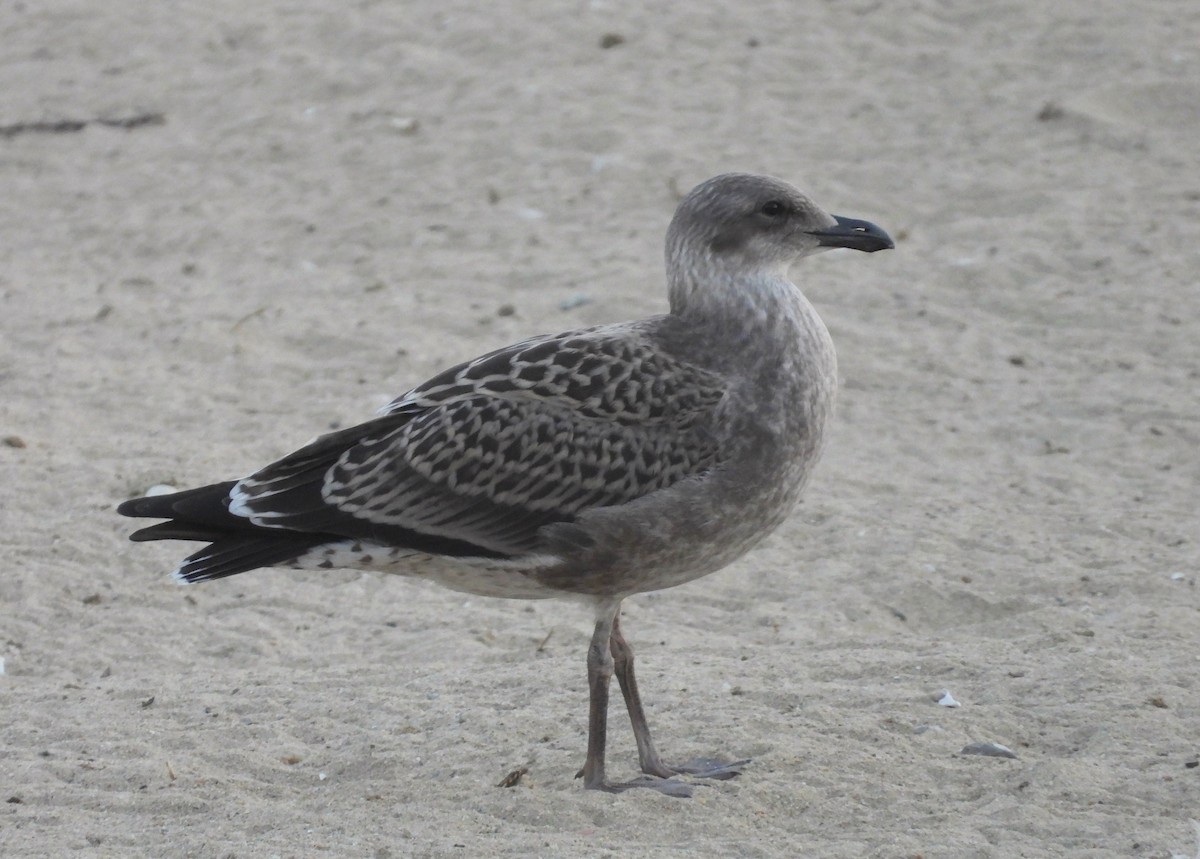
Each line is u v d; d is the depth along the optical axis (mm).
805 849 8930
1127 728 10234
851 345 18016
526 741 10719
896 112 23875
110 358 18047
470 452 9945
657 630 12609
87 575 13562
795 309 10242
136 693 11594
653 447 9875
